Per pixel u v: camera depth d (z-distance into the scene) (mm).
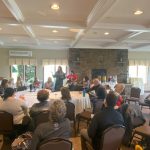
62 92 4172
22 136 2764
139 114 3623
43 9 4324
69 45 9867
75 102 4734
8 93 3496
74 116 4113
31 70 10438
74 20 5223
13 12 4234
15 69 10297
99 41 8180
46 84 7180
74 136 4172
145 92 11156
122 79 10789
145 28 5613
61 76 7141
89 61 10523
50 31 6688
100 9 3889
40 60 10430
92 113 4258
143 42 8211
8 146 3490
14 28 6227
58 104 2031
